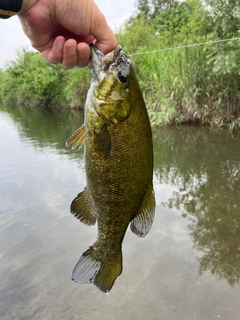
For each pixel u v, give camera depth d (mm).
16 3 287
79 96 4062
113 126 313
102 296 596
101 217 340
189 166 1295
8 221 900
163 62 2113
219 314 535
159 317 537
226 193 994
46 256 731
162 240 752
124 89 310
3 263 714
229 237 750
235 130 1885
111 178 321
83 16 322
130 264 673
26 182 1222
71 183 1184
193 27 2113
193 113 2062
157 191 1041
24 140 2154
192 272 637
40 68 5465
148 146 324
